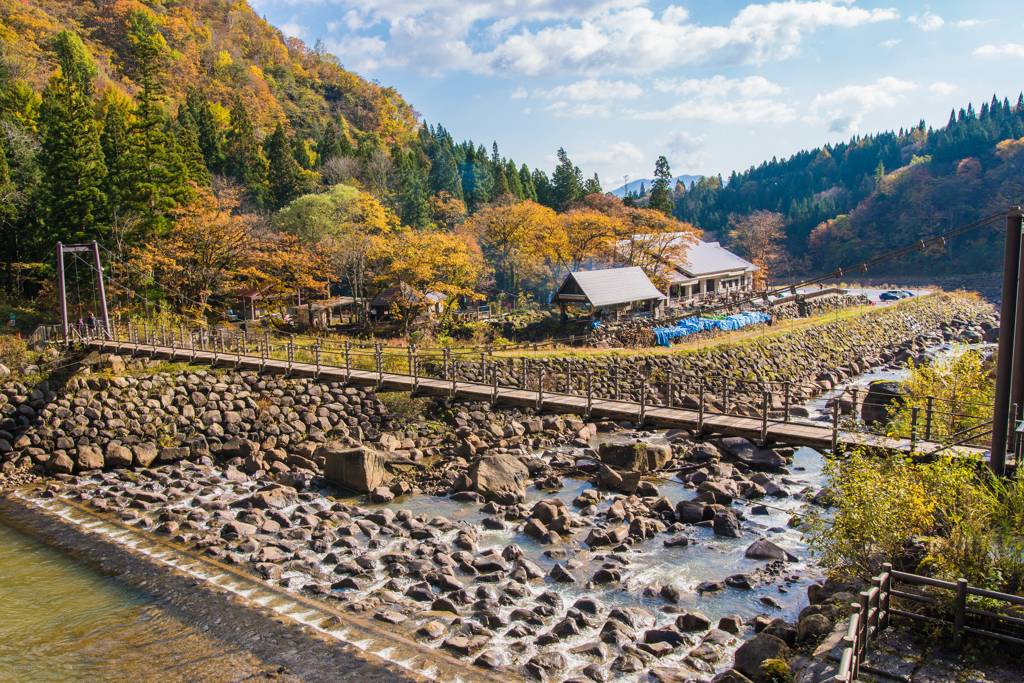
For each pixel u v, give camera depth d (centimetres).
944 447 1349
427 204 6850
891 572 843
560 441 2439
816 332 4784
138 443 2388
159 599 1328
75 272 3606
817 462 2162
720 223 13612
